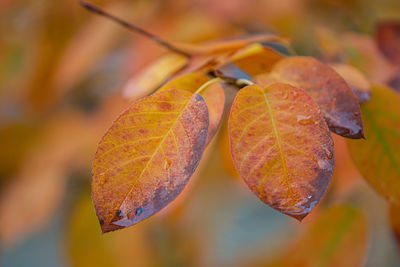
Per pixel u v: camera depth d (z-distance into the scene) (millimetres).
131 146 274
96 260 548
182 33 557
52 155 644
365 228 412
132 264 547
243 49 322
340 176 404
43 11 641
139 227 564
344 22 640
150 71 355
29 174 642
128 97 351
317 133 275
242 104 279
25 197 617
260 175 272
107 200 269
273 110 279
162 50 533
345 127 297
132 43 573
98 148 272
